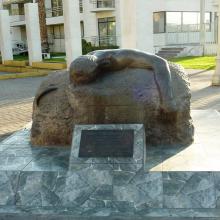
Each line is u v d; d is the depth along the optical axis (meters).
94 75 4.77
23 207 3.85
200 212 3.62
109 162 4.03
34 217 3.72
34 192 3.95
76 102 4.80
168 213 3.62
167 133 4.84
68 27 15.30
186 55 22.33
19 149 5.02
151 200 3.76
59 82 5.39
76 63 4.71
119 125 4.38
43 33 24.98
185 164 4.16
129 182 3.87
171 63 5.21
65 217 3.67
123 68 4.93
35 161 4.48
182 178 3.86
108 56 4.83
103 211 3.71
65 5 15.22
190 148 4.75
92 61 4.71
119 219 3.61
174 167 4.07
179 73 5.08
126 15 11.09
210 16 26.09
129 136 4.25
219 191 3.76
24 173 4.09
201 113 6.67
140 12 12.16
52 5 30.44
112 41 24.78
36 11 19.27
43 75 16.81
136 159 4.02
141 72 4.81
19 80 15.49
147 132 4.78
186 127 4.93
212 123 5.95
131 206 3.74
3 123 8.02
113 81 4.79
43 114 5.22
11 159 4.57
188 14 24.95
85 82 4.78
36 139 5.21
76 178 3.96
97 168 4.00
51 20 29.92
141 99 4.66
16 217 3.74
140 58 4.78
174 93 4.81
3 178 4.08
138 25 12.17
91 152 4.16
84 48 21.58
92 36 25.78
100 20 26.02
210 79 12.85
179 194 3.77
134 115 4.71
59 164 4.34
